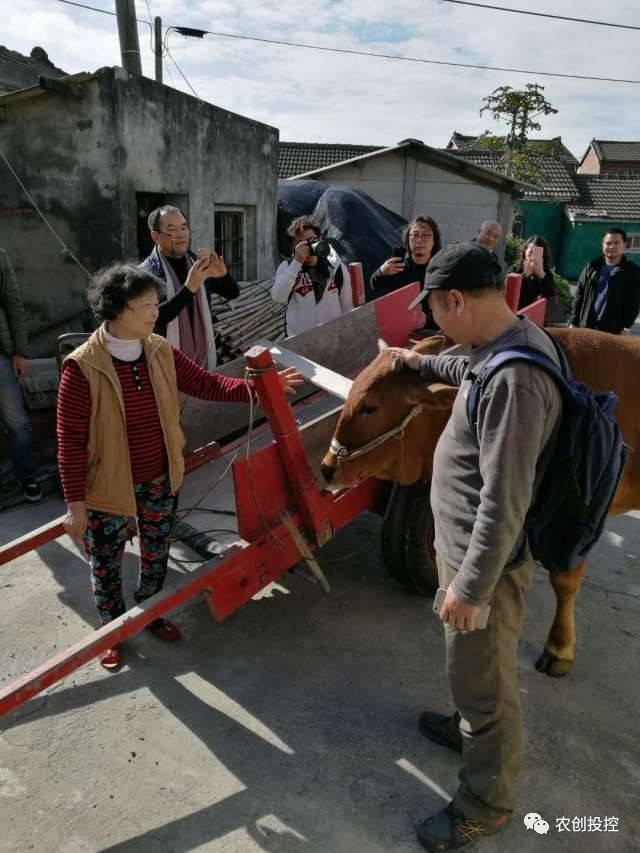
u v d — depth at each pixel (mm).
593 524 2125
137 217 8031
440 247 5316
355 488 3416
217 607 2838
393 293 4719
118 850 2369
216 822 2479
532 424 1807
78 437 2766
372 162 16172
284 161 25906
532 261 5918
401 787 2633
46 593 3846
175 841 2402
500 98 28047
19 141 6715
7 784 2629
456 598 1943
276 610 3754
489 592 1915
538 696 3131
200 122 8508
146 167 7371
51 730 2895
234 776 2676
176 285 4121
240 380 3096
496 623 2113
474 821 2311
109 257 7105
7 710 2223
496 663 2145
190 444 3930
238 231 10617
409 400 2916
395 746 2832
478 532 1874
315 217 11602
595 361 3064
